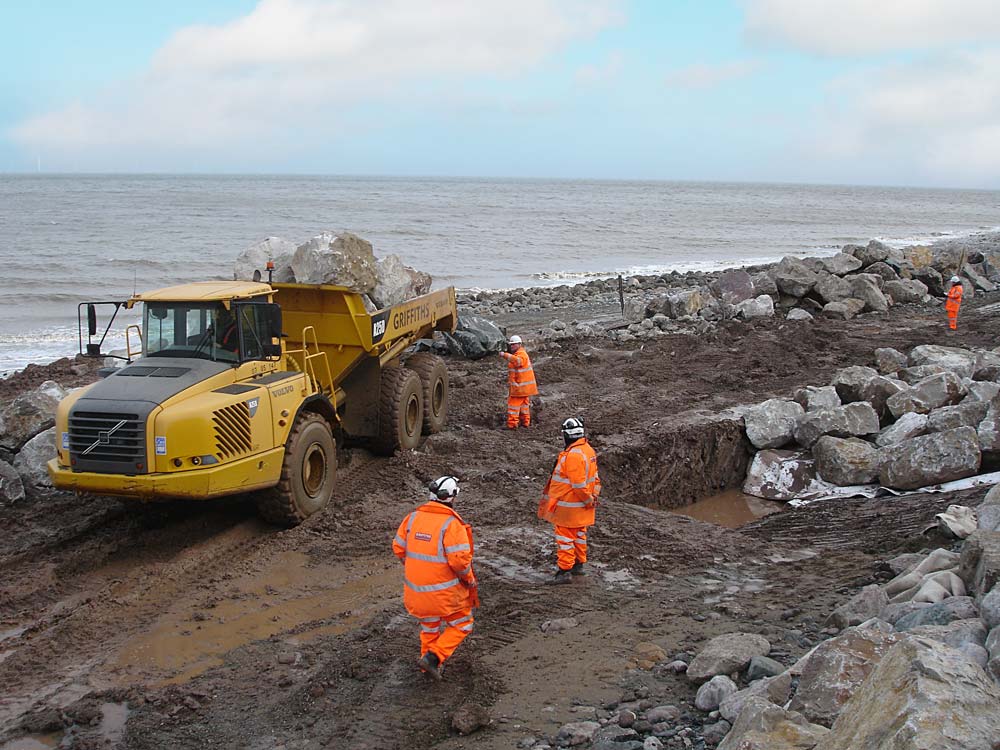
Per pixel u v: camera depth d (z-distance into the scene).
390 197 138.38
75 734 5.72
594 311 28.14
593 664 6.35
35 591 7.86
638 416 13.96
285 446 9.17
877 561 8.38
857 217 107.38
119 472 8.00
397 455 11.84
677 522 10.00
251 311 9.16
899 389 13.59
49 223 66.25
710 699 5.46
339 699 6.00
